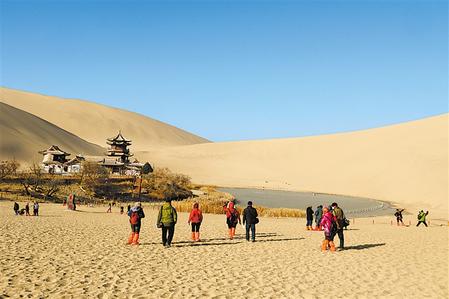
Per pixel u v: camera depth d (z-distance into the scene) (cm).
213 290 1103
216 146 17112
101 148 19188
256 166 13950
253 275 1292
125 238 2052
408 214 5450
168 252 1672
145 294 1045
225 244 1950
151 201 6881
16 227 2311
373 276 1326
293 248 1864
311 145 14725
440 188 8206
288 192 9500
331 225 1806
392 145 12081
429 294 1127
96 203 6038
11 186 6266
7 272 1213
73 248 1672
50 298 985
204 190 9069
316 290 1138
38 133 14812
